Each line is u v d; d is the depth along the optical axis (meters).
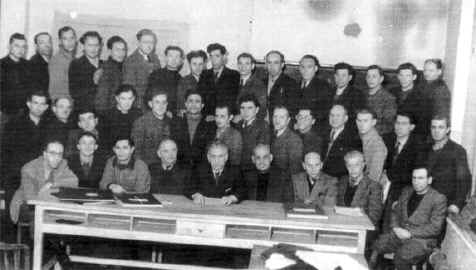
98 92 5.43
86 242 5.02
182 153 5.36
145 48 5.46
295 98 5.31
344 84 5.27
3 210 5.34
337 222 3.96
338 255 3.16
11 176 5.34
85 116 5.38
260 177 5.21
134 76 5.45
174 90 5.42
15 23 5.48
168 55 5.43
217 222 3.98
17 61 5.44
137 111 5.39
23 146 5.37
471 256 3.82
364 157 5.19
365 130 5.21
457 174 4.96
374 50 5.32
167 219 4.26
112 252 4.98
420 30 5.26
